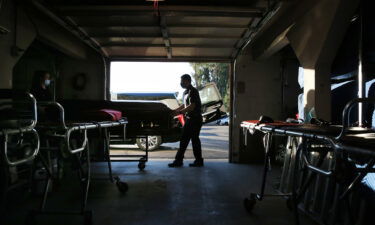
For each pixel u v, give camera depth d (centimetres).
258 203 398
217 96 1225
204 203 395
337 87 591
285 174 441
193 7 451
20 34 476
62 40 602
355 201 281
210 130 1883
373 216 269
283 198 421
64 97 738
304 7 471
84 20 504
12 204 380
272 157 713
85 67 740
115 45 641
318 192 333
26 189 412
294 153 416
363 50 475
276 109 741
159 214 351
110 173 462
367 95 470
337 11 400
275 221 333
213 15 453
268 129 323
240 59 739
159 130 621
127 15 453
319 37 445
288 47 732
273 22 582
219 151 996
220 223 325
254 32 537
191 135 661
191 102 650
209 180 528
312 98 477
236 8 446
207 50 686
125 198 414
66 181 516
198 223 324
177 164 663
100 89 740
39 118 434
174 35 576
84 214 308
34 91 523
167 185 489
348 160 214
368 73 474
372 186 269
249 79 740
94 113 458
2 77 441
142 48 675
